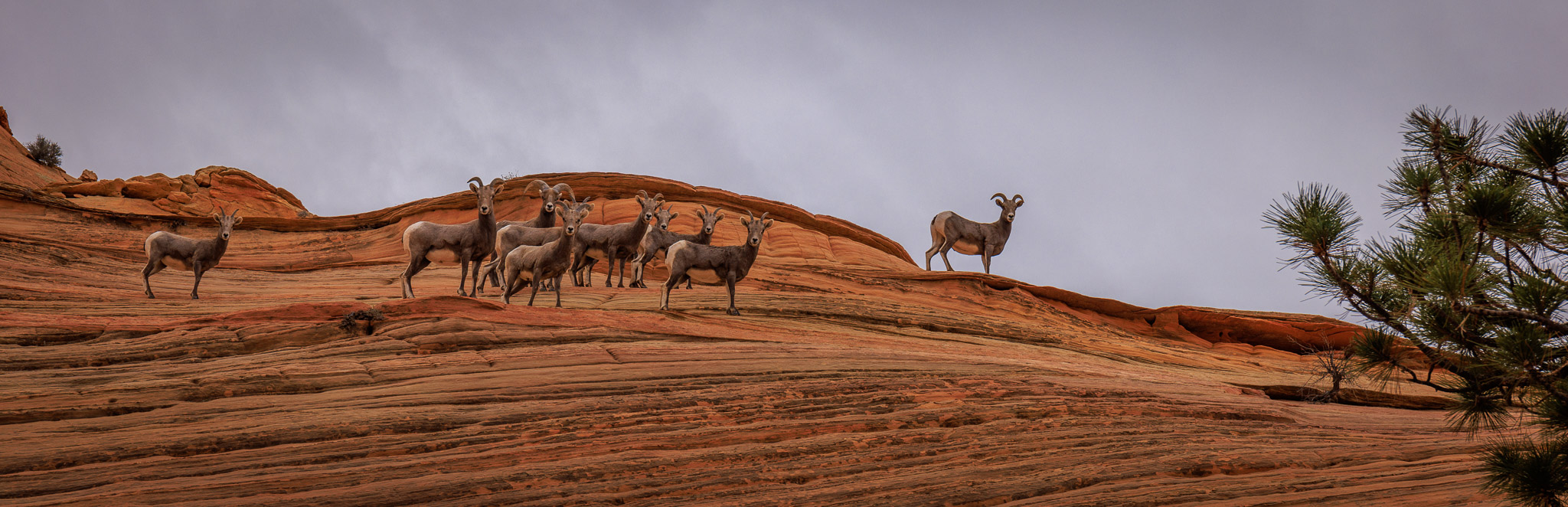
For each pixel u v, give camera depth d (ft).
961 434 25.08
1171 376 40.24
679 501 19.94
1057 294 68.69
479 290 54.80
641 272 60.80
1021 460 22.82
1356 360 16.19
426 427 24.17
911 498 20.03
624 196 95.20
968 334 50.65
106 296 48.08
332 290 57.72
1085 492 20.53
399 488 19.57
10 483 19.11
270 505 18.49
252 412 25.21
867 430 25.53
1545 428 14.57
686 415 25.95
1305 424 29.73
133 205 109.70
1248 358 57.57
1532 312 13.14
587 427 24.76
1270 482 21.13
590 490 20.03
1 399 24.61
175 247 51.90
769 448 23.25
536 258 45.91
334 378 28.78
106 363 30.55
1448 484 21.08
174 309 44.62
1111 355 49.55
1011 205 81.35
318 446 22.36
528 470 20.85
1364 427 29.94
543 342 35.29
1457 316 13.56
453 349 33.65
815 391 29.17
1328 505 19.84
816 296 54.80
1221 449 23.71
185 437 22.35
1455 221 14.46
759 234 48.39
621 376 30.30
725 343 37.47
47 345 31.83
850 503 19.76
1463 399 15.69
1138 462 22.52
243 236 87.45
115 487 19.31
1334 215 15.12
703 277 47.93
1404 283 14.26
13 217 80.18
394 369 30.17
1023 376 33.27
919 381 30.83
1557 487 14.43
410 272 51.29
